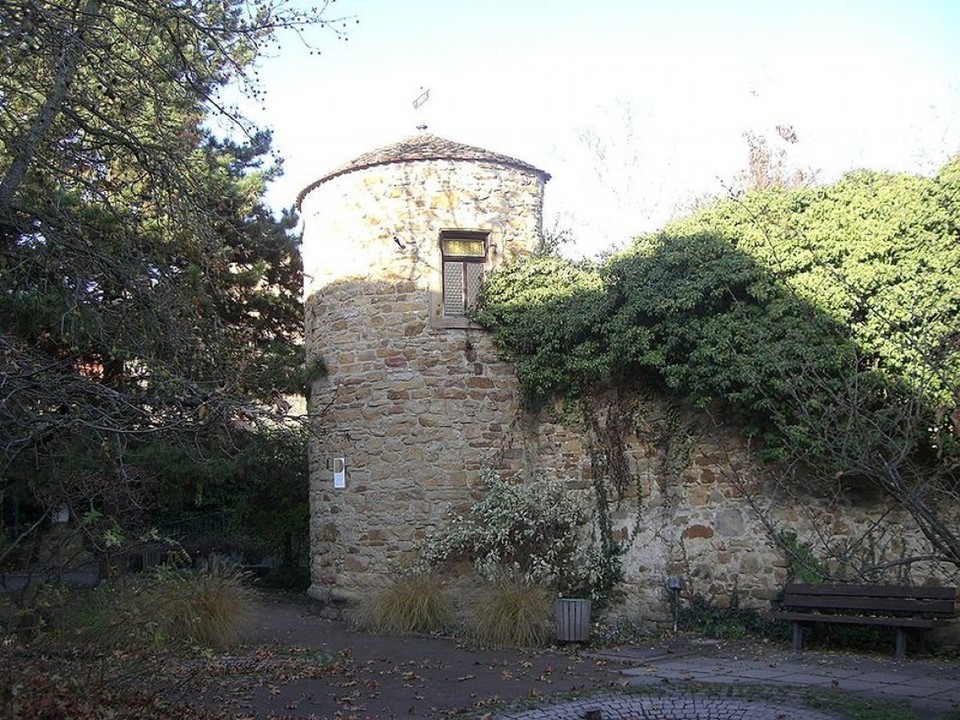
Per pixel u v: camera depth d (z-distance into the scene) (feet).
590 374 38.24
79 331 23.93
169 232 24.91
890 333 29.48
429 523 39.81
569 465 39.58
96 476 22.98
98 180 24.93
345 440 41.75
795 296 29.78
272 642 33.73
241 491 58.85
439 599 36.09
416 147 42.68
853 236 32.09
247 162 55.98
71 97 22.22
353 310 42.14
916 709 21.90
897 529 32.45
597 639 33.37
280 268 57.57
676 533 36.70
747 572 34.94
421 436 40.34
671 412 37.35
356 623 37.35
